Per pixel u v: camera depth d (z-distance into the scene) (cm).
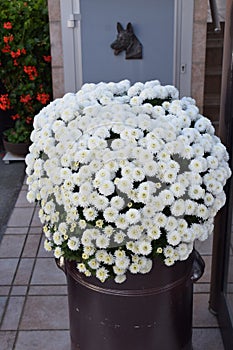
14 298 244
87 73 359
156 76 359
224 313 211
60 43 355
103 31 348
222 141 206
